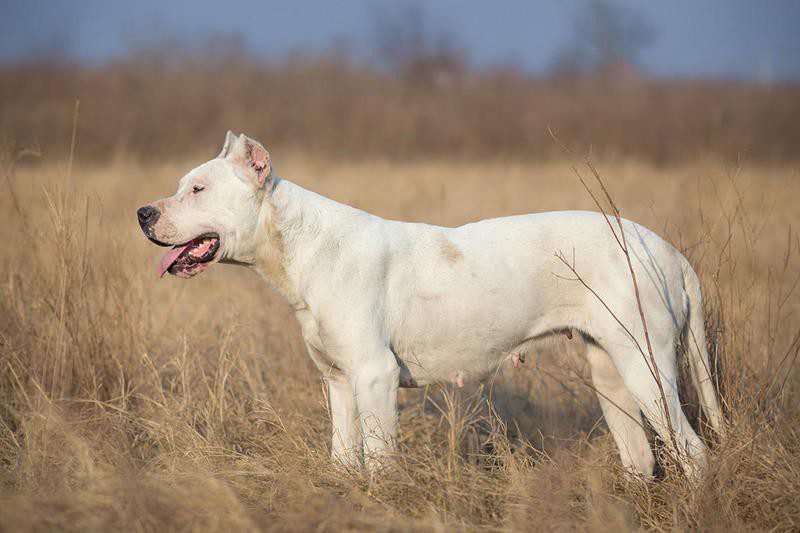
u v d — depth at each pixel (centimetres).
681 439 622
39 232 881
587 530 534
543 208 1573
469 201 1684
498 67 5656
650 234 659
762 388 654
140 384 766
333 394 673
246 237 651
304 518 521
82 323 788
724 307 705
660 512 586
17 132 3147
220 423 707
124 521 511
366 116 3541
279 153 3064
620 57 5544
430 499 586
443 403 796
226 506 532
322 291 638
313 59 4688
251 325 883
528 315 658
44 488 568
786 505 558
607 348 646
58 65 4356
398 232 661
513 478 597
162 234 641
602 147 3011
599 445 710
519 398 783
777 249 1198
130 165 2445
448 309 649
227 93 3897
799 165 2472
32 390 762
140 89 3950
